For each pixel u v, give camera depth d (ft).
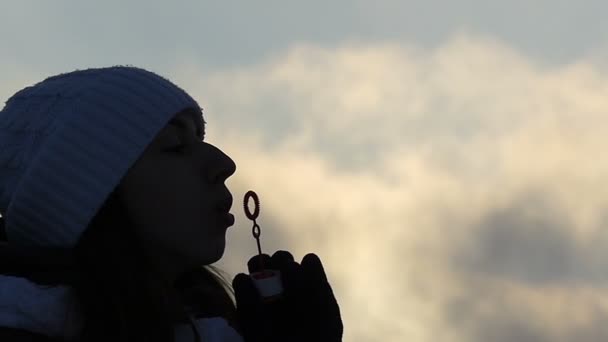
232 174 7.32
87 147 6.89
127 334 6.36
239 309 7.37
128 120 6.99
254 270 7.89
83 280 6.49
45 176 6.88
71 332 6.40
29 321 6.29
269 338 7.24
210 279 8.37
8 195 7.11
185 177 7.06
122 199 6.93
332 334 7.38
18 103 7.42
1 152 7.22
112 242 6.72
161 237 6.92
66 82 7.32
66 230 6.79
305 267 7.54
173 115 7.13
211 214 7.11
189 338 7.02
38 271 6.62
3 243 6.81
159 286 6.67
